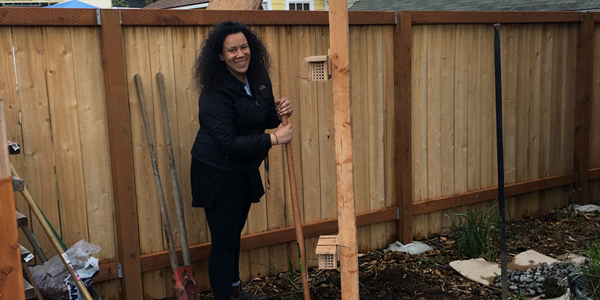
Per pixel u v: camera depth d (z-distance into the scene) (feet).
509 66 13.99
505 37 13.75
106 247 9.82
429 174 13.28
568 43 14.96
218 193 8.70
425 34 12.57
